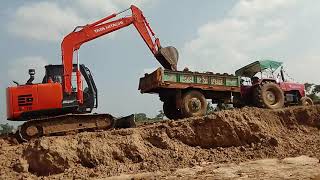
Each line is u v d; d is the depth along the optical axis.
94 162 14.99
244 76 22.02
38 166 14.75
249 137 17.00
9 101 16.33
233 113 17.50
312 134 17.88
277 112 18.53
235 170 13.49
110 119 17.09
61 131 16.38
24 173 14.39
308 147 16.42
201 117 17.27
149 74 18.56
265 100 20.00
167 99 19.84
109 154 15.27
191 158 15.76
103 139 15.64
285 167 13.51
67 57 17.66
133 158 15.39
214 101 20.05
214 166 14.36
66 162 14.80
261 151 16.09
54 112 16.84
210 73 18.95
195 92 18.53
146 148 15.82
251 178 12.24
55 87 16.72
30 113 16.42
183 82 18.28
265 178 12.12
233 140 16.89
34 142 15.17
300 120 18.53
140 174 13.82
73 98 17.08
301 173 12.47
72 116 16.56
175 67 19.61
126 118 17.95
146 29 19.55
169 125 16.88
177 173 13.59
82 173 14.34
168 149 15.91
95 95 17.67
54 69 17.45
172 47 19.67
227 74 19.38
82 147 15.22
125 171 14.56
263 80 21.39
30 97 16.41
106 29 18.75
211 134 16.86
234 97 20.27
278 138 16.94
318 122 18.42
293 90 22.16
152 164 15.07
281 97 20.39
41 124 16.23
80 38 18.16
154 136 16.30
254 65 21.64
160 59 19.62
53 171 14.70
